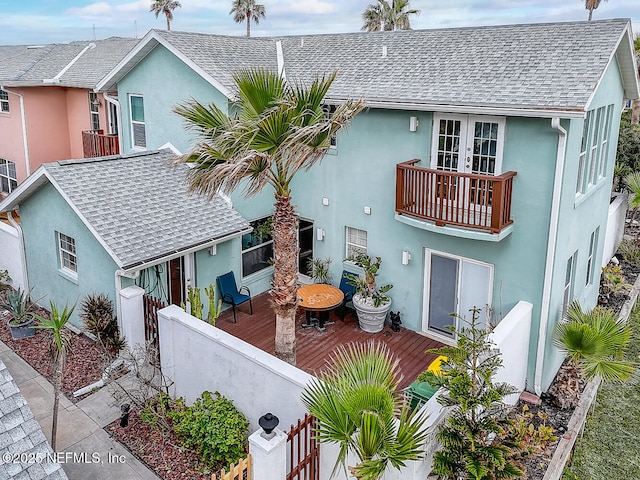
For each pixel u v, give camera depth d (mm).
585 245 12914
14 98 21578
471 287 11977
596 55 10484
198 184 9219
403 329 13297
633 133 21297
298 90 9039
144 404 9688
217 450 8492
